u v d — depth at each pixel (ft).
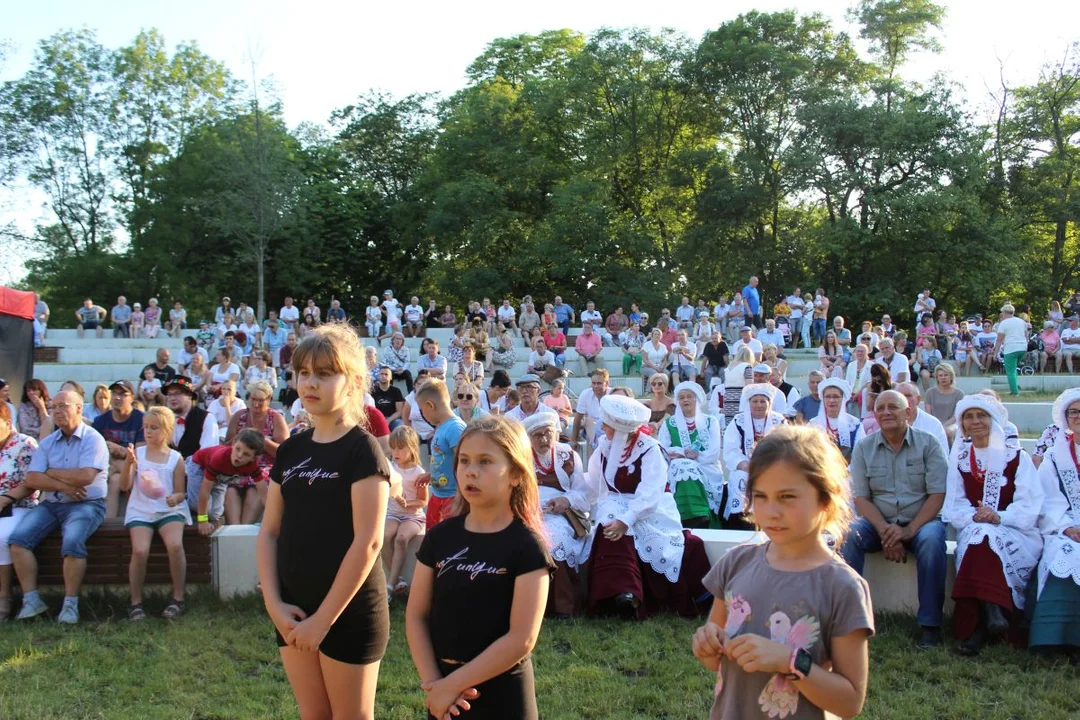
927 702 16.44
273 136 118.01
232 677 17.84
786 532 9.02
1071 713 15.93
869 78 129.90
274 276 138.51
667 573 21.30
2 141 136.36
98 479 22.36
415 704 16.47
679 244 124.77
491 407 39.55
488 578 10.80
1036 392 62.44
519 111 134.62
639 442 21.93
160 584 22.44
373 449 11.79
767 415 27.04
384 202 147.54
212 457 22.84
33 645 19.67
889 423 20.75
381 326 86.89
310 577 11.63
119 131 143.84
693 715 16.03
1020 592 18.88
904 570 20.94
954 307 128.47
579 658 18.78
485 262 134.31
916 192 114.32
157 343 85.56
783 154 120.88
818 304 84.02
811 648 8.79
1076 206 124.36
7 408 22.65
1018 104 133.90
